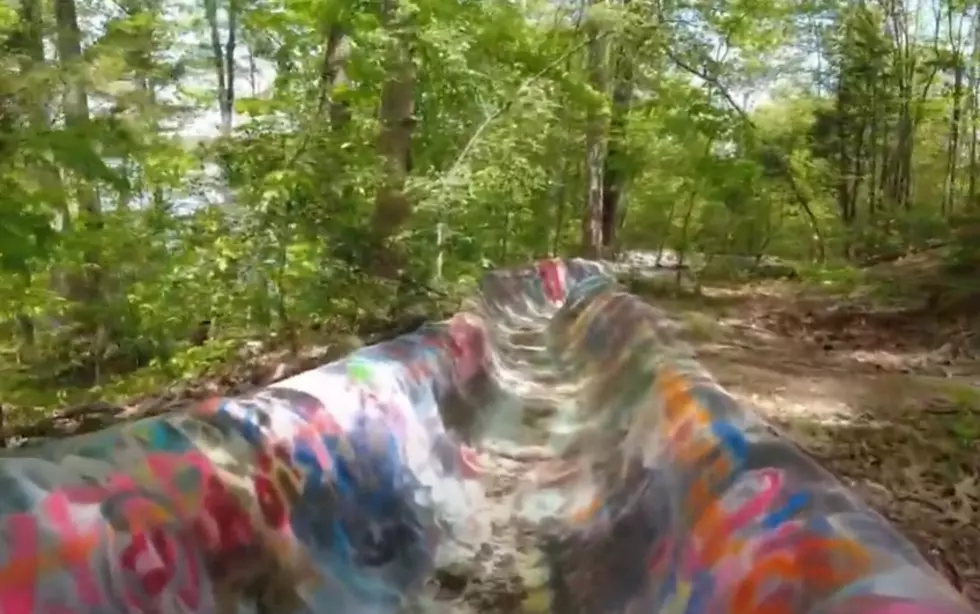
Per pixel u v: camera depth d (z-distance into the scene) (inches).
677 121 607.5
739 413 100.7
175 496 80.4
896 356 302.4
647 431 124.7
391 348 148.3
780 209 722.8
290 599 89.3
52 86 207.2
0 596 62.2
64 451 76.0
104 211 271.6
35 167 196.9
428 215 315.0
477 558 120.3
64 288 295.1
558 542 123.7
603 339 225.6
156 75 282.2
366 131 323.9
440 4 339.0
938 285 387.9
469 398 173.8
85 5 314.7
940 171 920.9
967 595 114.9
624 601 97.1
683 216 703.1
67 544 68.1
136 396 268.7
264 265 282.4
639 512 107.9
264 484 92.9
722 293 507.2
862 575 59.8
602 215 690.8
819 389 239.0
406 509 118.6
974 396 224.7
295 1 310.8
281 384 111.8
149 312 288.7
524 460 161.6
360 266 294.0
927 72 839.7
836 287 449.4
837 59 776.9
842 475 163.2
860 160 795.4
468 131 394.9
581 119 586.9
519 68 430.3
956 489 154.5
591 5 609.6
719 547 79.4
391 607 102.5
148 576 73.4
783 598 64.9
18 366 274.4
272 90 343.6
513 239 543.2
